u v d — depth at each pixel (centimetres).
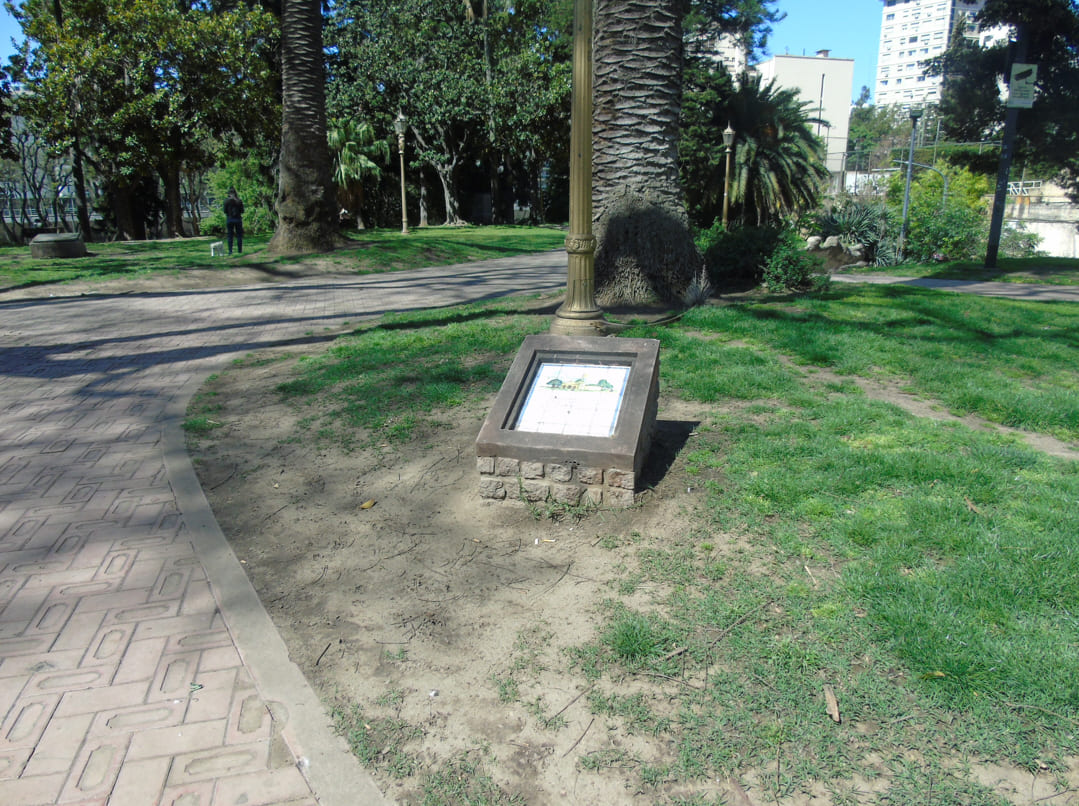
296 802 225
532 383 434
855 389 595
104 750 245
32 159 5006
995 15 2330
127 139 2683
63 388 691
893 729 243
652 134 880
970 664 264
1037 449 476
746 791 225
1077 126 2630
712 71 3672
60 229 4216
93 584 346
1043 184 4275
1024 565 322
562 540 376
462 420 545
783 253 1042
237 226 1900
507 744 248
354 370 684
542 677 279
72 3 2591
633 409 407
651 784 230
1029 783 222
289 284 1492
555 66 3844
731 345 728
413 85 3772
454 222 4247
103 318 1079
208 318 1075
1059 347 726
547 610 321
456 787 231
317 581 351
